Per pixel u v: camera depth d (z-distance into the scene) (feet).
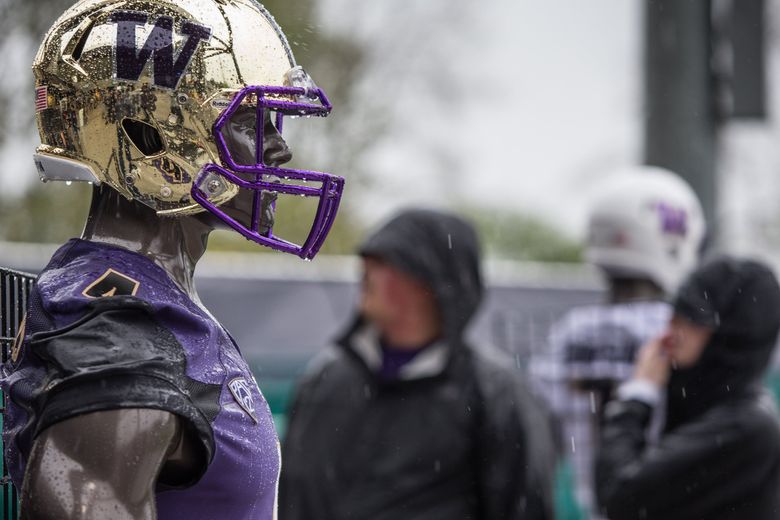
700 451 35.32
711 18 79.51
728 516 35.50
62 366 16.66
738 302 36.14
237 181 18.65
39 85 19.17
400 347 38.45
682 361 36.73
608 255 48.24
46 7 66.85
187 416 16.78
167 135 18.47
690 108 78.69
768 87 78.48
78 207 78.69
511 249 128.47
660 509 35.81
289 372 51.88
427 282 38.42
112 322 17.21
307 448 37.81
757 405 36.06
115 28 18.53
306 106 19.10
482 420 36.04
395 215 40.52
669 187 48.98
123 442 16.25
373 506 36.50
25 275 22.33
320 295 55.77
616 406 37.65
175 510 17.60
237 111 18.98
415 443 36.63
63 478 16.07
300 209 87.86
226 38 18.75
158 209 18.69
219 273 55.01
